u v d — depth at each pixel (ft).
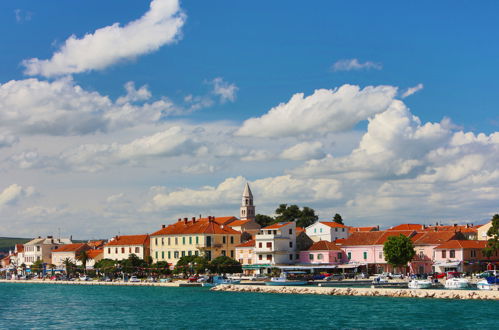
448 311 348.18
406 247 551.59
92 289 624.18
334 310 369.30
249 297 473.26
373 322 317.63
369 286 506.48
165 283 629.51
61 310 412.77
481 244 577.02
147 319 354.54
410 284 471.21
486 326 297.33
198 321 339.98
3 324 345.31
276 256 632.79
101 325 334.24
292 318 340.80
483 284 433.89
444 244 574.97
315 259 636.89
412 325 305.12
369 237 638.94
